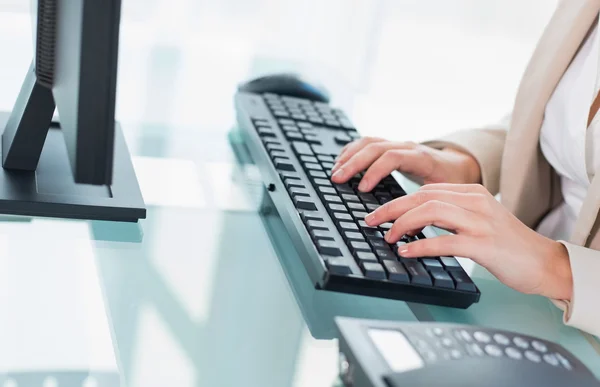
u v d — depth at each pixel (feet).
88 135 2.24
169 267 2.47
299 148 3.35
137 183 2.95
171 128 3.76
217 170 3.35
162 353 2.01
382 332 1.95
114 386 1.85
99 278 2.33
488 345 1.95
